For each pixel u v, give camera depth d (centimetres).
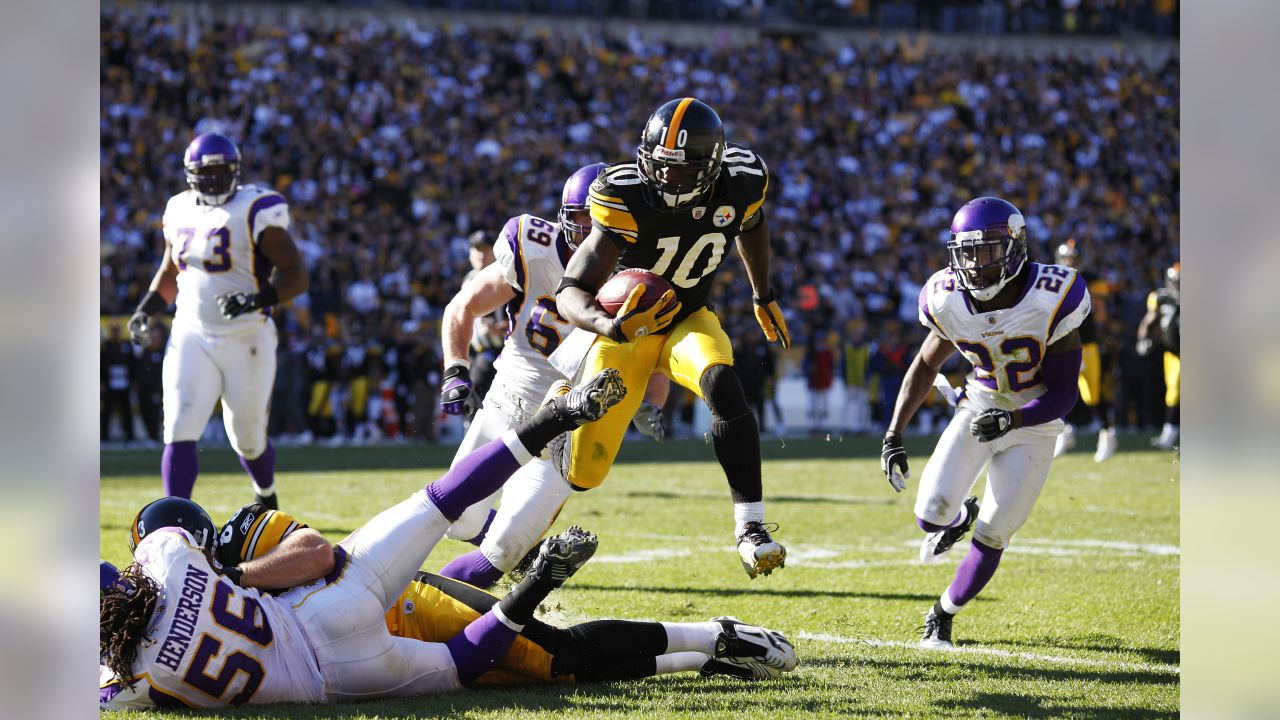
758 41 10194
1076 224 8838
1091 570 2202
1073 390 1630
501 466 1248
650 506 3130
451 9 9562
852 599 1900
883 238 8294
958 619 1769
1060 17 10812
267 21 8962
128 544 2338
